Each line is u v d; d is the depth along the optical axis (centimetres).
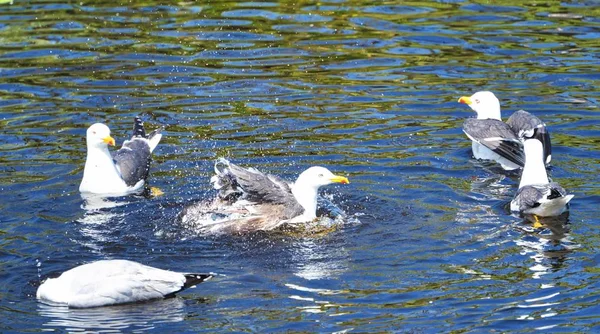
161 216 1345
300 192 1330
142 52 2034
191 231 1293
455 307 1059
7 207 1366
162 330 1027
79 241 1259
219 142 1589
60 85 1859
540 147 1399
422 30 2148
